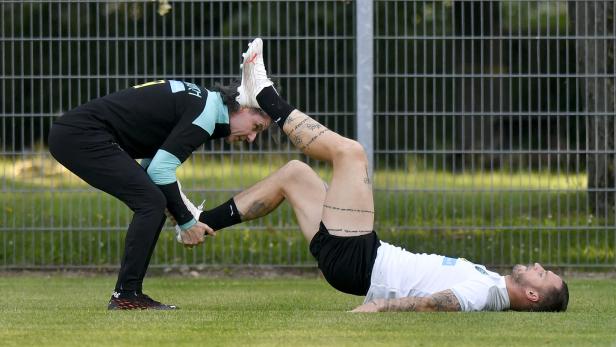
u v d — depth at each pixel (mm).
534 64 30750
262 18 32969
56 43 28969
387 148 28297
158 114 19719
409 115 28250
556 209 29281
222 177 29000
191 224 19859
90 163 19562
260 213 19906
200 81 28469
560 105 30016
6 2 28328
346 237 18656
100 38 28422
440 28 31422
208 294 24938
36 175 29031
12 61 28500
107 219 29531
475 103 29922
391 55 30609
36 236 29172
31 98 28625
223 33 32406
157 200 19594
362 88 27859
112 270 29391
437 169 28906
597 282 27812
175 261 29422
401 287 18578
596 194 28859
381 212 29250
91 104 19812
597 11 29141
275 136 25703
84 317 17781
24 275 29078
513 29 31359
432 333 15609
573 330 16125
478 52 28844
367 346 14352
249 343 14570
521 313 18109
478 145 30016
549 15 28641
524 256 28891
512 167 28578
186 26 32375
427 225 28641
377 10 28688
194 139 19625
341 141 18922
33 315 18188
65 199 29391
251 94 19578
